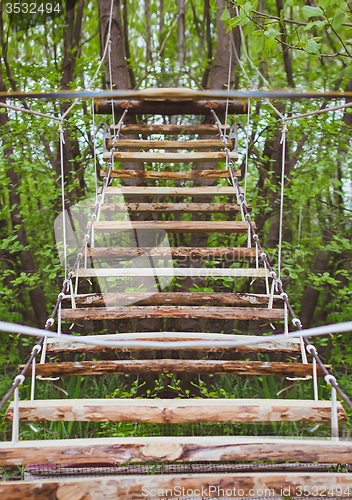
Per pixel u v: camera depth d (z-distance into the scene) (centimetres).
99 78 505
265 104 432
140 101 396
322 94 111
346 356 390
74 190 477
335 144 434
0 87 469
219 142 359
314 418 150
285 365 175
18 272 480
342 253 471
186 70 596
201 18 671
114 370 174
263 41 255
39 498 122
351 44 253
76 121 441
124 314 201
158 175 330
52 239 493
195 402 155
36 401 156
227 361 179
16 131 405
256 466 236
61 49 553
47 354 192
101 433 308
